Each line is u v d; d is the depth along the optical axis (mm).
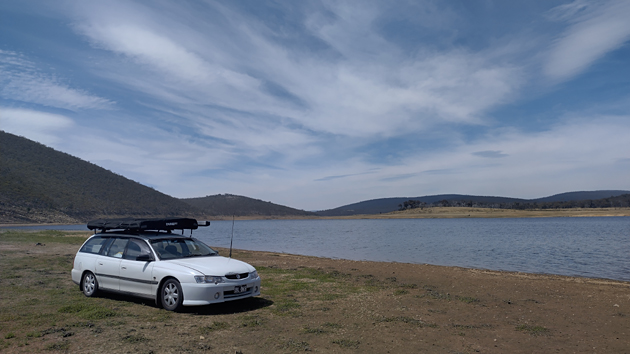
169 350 5090
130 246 8281
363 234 59094
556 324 6988
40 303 7734
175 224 9031
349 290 10125
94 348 5090
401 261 21969
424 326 6695
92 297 8414
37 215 77438
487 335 6238
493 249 29828
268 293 9516
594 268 18609
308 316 7219
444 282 12023
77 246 20859
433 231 66000
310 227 103312
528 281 12305
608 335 6293
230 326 6363
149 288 7613
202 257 8320
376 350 5383
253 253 22328
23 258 14945
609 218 144875
